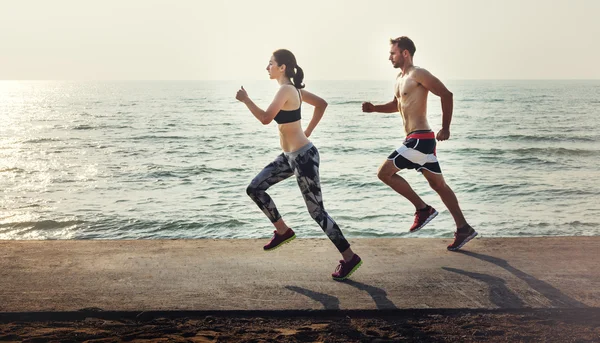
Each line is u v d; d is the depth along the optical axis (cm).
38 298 344
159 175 1859
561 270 403
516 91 17125
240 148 2861
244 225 1110
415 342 295
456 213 448
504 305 340
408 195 450
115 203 1345
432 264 417
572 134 3731
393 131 4081
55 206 1301
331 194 1460
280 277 387
